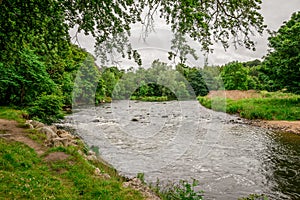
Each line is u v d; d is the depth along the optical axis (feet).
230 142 34.22
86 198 12.44
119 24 14.52
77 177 14.65
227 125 48.39
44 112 39.19
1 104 42.45
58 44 16.60
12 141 20.18
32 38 18.72
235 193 18.67
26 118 35.91
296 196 18.38
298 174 22.74
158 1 11.62
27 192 11.51
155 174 19.77
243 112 58.29
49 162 16.63
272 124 48.16
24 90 41.42
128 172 18.88
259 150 30.73
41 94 41.42
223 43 12.26
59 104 40.65
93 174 15.93
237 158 26.94
